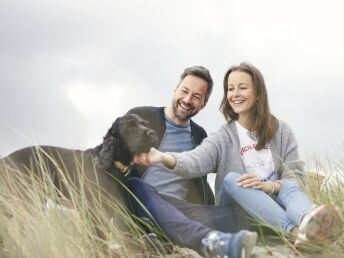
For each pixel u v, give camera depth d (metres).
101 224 2.08
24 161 2.52
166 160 2.37
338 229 1.79
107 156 2.42
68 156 2.53
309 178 2.69
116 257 2.03
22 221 2.05
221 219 2.20
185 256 2.05
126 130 2.45
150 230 2.21
